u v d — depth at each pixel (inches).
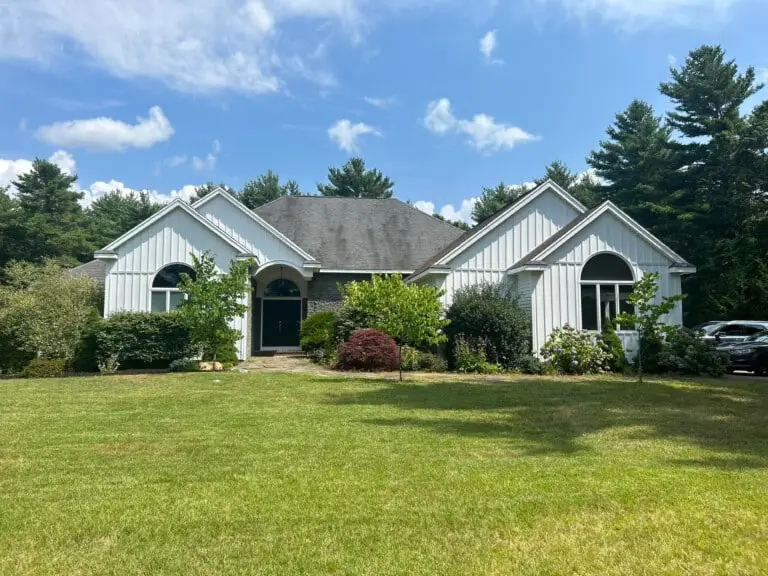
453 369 677.9
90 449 272.1
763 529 173.5
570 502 196.4
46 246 1760.6
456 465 243.8
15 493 206.7
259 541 165.2
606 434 314.0
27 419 346.3
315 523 178.4
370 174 2274.9
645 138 1667.1
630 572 147.6
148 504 194.9
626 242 732.0
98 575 145.3
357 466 241.6
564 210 800.9
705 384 547.5
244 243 860.0
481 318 679.1
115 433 307.1
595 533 170.9
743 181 1296.8
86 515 184.5
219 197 864.3
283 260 856.3
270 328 960.9
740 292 1145.4
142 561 152.9
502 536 169.0
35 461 250.2
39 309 652.7
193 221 740.0
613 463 249.9
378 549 159.9
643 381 572.4
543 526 176.1
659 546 162.1
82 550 159.6
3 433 307.0
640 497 201.6
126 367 651.5
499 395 450.9
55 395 441.1
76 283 709.3
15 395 441.1
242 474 230.2
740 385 540.1
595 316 720.3
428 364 665.6
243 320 773.3
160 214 731.4
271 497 201.8
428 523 178.2
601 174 1765.5
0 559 153.7
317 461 249.8
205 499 199.6
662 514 185.5
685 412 384.2
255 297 960.9
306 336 813.2
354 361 642.2
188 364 625.9
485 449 274.2
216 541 165.2
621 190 1678.2
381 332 658.2
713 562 152.7
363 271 922.1
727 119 1352.1
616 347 631.2
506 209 814.5
